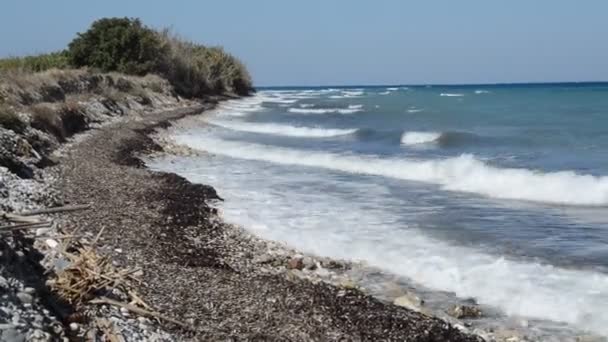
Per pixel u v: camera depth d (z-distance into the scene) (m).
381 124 41.88
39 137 20.58
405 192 18.56
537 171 19.34
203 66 73.81
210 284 9.92
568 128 34.31
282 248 12.72
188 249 11.84
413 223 14.59
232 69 88.00
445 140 30.42
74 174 17.69
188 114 44.56
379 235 13.59
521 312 9.38
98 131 27.75
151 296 9.05
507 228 13.98
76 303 7.84
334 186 19.61
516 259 11.69
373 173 22.23
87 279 8.31
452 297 10.08
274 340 8.05
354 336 8.38
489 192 18.20
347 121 45.44
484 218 15.00
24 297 6.98
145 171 19.42
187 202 15.70
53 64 44.31
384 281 10.86
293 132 37.28
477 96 89.81
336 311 9.17
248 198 17.53
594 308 9.30
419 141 30.86
